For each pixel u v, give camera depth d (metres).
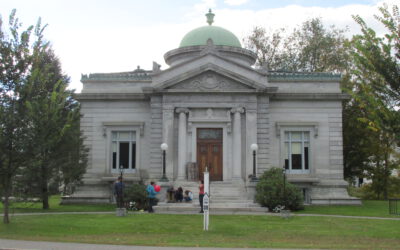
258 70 38.47
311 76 40.41
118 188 30.02
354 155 50.03
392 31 18.23
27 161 23.20
